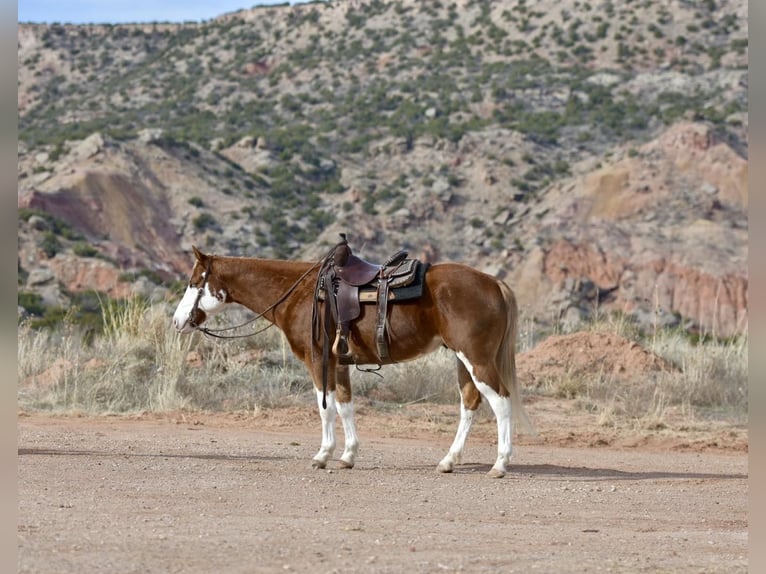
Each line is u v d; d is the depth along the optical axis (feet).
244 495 33.65
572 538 27.91
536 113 332.80
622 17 392.27
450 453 39.52
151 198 267.39
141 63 440.86
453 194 283.59
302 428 52.70
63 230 234.17
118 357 64.90
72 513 29.40
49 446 43.88
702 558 25.13
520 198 279.28
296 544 25.62
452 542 26.61
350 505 32.42
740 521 31.32
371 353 38.29
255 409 56.59
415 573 22.38
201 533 26.89
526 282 235.40
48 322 92.73
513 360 38.37
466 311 37.19
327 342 38.40
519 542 27.02
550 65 370.73
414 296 37.50
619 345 69.82
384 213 276.41
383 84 374.02
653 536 28.58
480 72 374.02
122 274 212.23
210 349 68.54
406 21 427.33
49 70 435.12
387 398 60.95
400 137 317.63
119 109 392.88
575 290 227.40
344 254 38.75
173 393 58.49
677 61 361.92
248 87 396.78
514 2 422.41
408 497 34.17
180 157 289.12
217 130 350.64
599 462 44.06
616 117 322.75
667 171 271.28
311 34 433.89
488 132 315.99
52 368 63.41
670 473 41.34
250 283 40.29
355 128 336.70
